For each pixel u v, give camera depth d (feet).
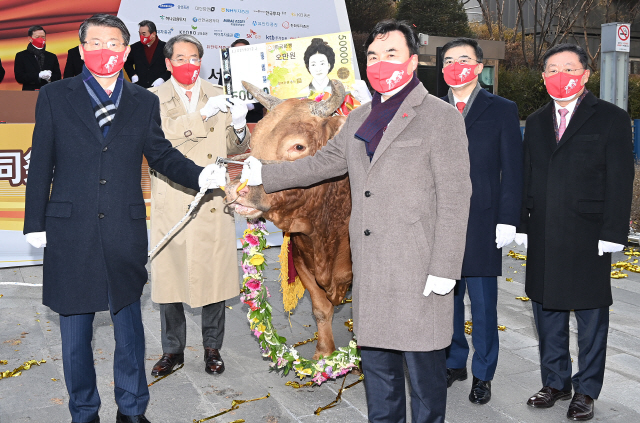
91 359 9.30
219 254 12.36
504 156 10.92
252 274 11.50
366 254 7.98
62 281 8.87
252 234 11.60
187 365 13.01
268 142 9.99
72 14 28.89
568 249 10.36
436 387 8.16
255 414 10.69
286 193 9.89
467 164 7.81
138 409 9.57
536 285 10.84
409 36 7.91
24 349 13.85
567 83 10.16
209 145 12.07
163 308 12.55
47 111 8.80
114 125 8.96
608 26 23.66
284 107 10.31
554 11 71.00
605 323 10.58
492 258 10.95
